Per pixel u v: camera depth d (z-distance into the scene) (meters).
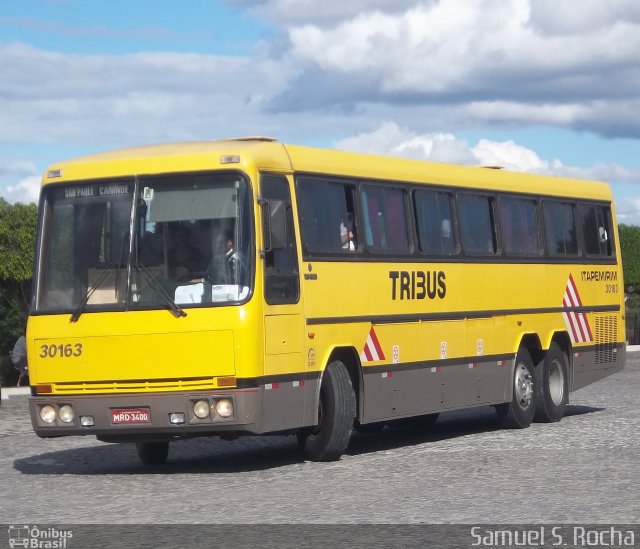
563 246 22.83
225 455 18.02
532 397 21.23
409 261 18.28
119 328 15.16
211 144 15.79
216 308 14.88
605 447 17.14
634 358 42.38
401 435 20.52
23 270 52.47
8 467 16.67
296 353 15.70
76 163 15.84
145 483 14.58
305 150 16.53
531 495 12.88
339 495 13.16
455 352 19.30
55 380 15.46
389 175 18.17
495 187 20.91
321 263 16.36
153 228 15.29
